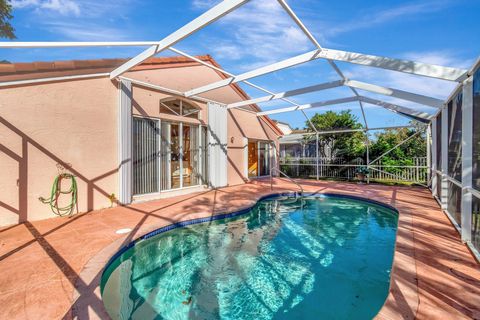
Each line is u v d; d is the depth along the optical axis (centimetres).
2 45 371
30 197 514
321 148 1652
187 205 677
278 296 329
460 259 329
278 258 440
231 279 371
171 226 511
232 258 440
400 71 449
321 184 1136
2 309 227
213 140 962
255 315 291
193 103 887
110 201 644
